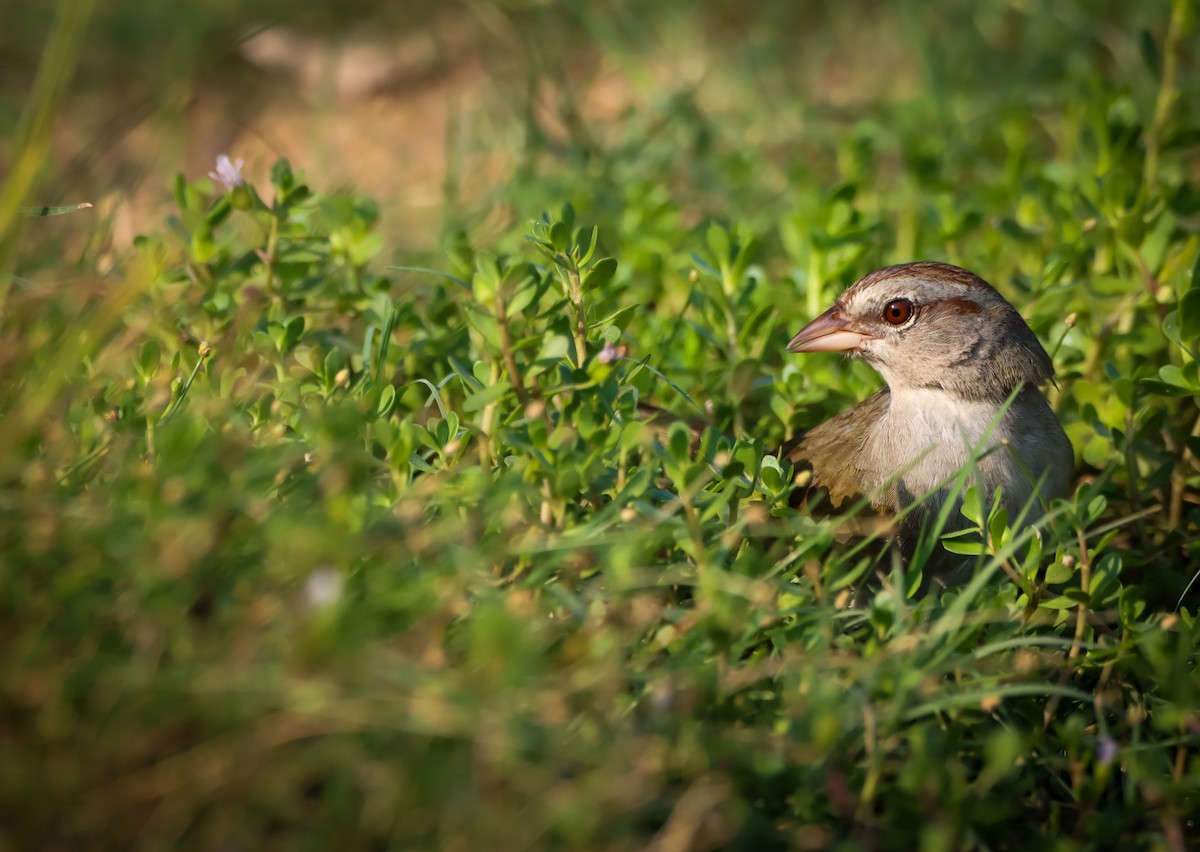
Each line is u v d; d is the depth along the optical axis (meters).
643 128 15.39
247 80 17.41
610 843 5.97
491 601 6.70
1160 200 11.52
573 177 14.19
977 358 9.52
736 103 16.56
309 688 5.82
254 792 5.80
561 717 6.12
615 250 12.95
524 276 8.77
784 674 6.92
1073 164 14.08
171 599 6.10
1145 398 9.89
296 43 17.73
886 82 16.73
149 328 9.37
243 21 17.50
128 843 5.72
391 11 18.72
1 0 17.98
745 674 6.66
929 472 9.45
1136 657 7.69
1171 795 6.61
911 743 6.70
